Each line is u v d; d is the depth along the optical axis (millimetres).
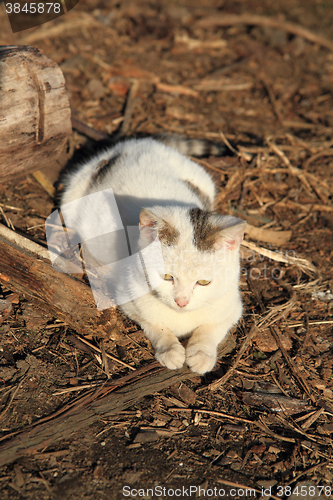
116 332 1273
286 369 1274
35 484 1170
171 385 1252
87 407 1218
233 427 1226
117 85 1733
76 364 1253
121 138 1524
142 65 1926
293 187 1503
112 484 1178
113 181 1346
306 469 1201
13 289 1282
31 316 1277
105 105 1646
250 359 1281
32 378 1233
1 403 1212
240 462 1202
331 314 1335
